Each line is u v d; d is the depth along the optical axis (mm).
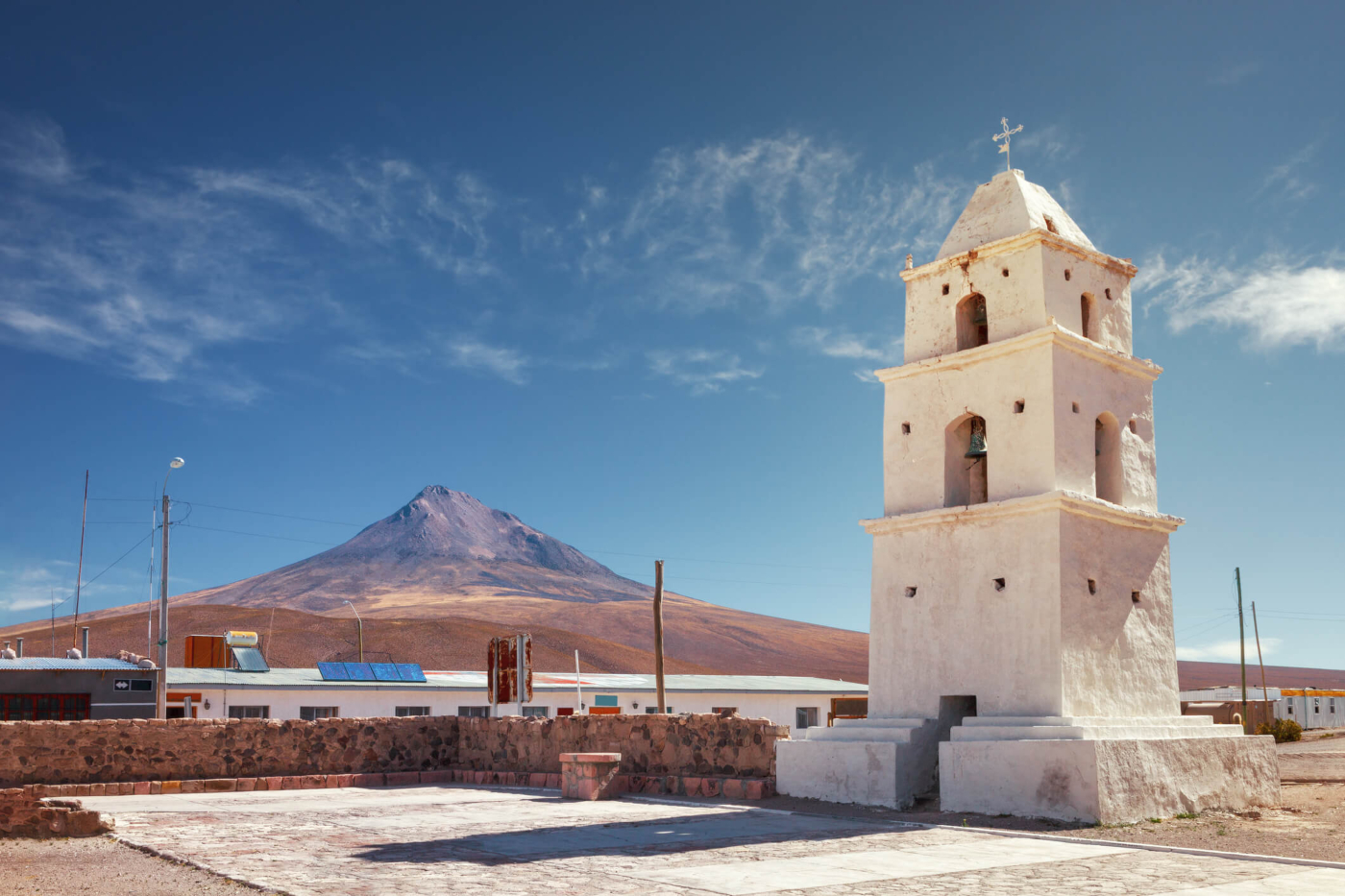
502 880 10641
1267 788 18922
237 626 142250
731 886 10211
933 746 18641
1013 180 20531
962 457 20438
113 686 31188
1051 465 18328
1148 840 14180
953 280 20734
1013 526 18547
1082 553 18250
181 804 19656
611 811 17547
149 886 10500
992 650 18422
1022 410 19000
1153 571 19719
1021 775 16484
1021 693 17859
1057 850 12922
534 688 48406
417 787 24000
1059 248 19672
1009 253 19812
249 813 17641
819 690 55625
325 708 43125
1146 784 16500
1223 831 15250
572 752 23359
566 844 13406
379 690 44312
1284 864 11867
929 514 19578
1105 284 20500
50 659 32438
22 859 12516
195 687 40719
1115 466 19828
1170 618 19844
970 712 19531
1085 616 18016
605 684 51375
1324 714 68250
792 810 17812
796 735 20344
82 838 14164
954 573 19266
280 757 24562
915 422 20688
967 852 12711
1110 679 18203
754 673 183750
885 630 20203
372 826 15609
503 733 25609
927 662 19375
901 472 20734
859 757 18500
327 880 10672
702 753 21406
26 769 21859
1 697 29594
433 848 13078
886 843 13508
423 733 26578
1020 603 18172
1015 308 19562
